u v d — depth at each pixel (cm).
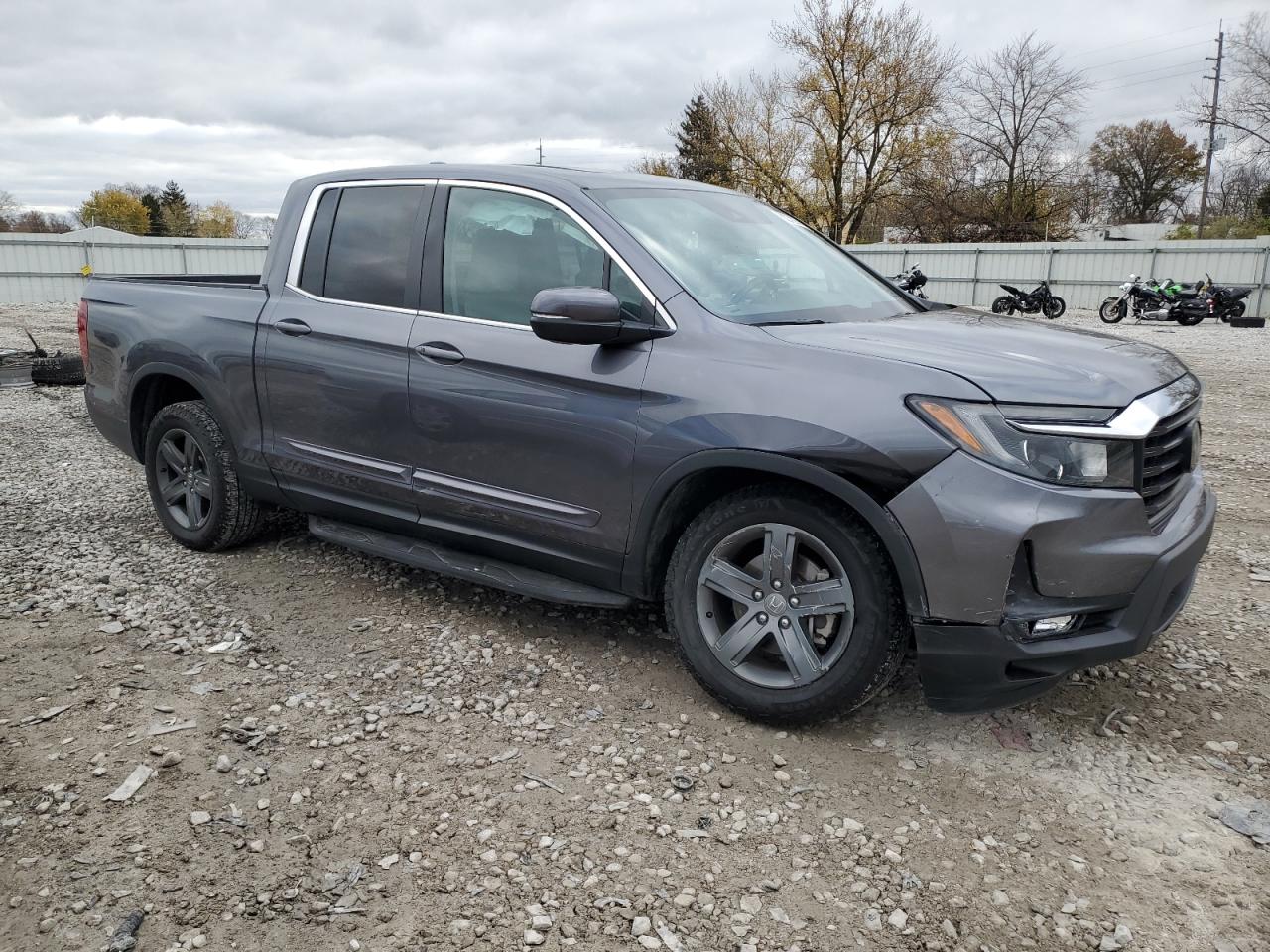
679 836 253
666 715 315
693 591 312
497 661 353
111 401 486
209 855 241
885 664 281
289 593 417
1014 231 4425
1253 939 218
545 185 354
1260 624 397
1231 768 289
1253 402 1028
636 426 310
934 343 301
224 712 312
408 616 394
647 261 325
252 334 418
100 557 459
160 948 210
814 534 285
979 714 320
